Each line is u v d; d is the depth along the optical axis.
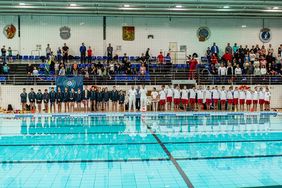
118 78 19.73
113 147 8.85
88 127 12.51
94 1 17.94
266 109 18.38
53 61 20.39
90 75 19.50
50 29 22.05
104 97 17.89
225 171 6.49
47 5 19.08
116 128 12.23
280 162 7.26
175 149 8.59
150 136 10.51
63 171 6.50
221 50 22.97
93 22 22.34
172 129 11.95
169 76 20.09
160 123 13.59
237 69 20.20
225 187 5.50
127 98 19.23
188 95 18.25
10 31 21.73
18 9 20.03
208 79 19.91
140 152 8.23
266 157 7.73
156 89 19.77
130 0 17.80
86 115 16.28
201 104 18.30
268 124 13.23
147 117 15.65
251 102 18.39
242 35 22.98
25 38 21.88
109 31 22.45
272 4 18.69
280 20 23.00
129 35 22.55
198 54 22.89
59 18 22.09
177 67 21.44
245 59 21.03
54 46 22.09
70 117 15.65
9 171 6.52
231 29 22.97
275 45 23.00
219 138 10.15
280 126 12.69
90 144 9.28
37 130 11.84
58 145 9.15
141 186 5.54
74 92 17.48
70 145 9.15
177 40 22.78
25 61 21.38
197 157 7.69
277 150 8.49
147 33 22.64
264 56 21.50
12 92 18.83
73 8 19.81
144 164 7.04
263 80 20.11
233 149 8.59
